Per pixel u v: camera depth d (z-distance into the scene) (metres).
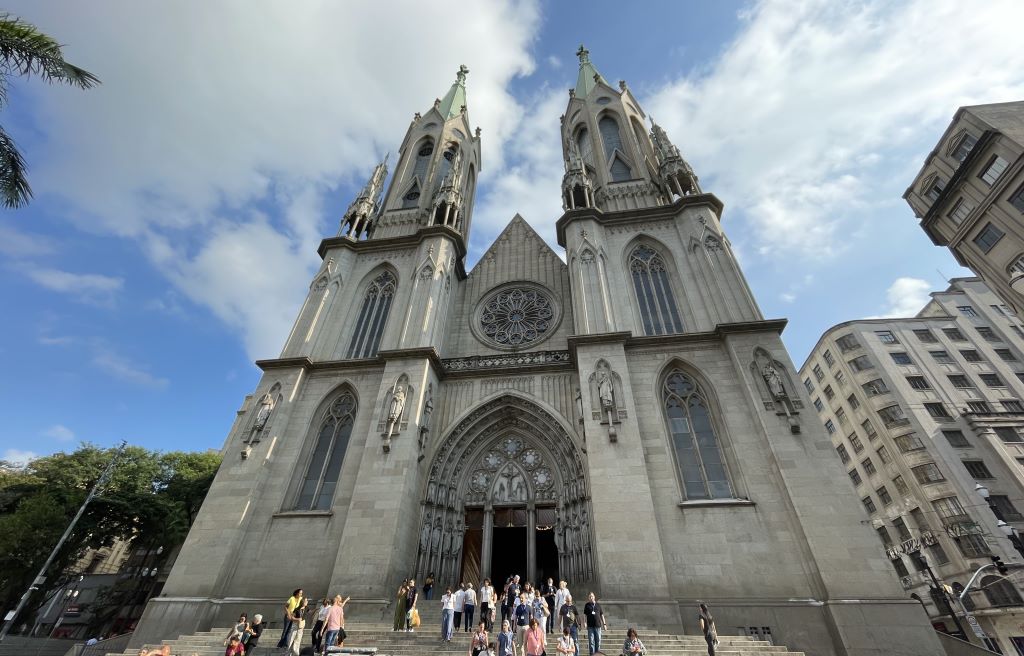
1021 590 38.41
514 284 35.84
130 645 19.02
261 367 28.61
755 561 19.28
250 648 14.70
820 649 17.02
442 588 22.95
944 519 45.41
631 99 47.22
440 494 25.28
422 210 40.00
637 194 36.53
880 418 54.59
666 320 28.50
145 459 46.38
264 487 24.36
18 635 31.92
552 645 15.46
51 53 13.30
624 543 19.62
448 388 28.83
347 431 26.92
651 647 15.55
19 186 14.24
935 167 42.16
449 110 50.69
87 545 37.38
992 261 38.06
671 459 22.55
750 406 22.98
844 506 19.34
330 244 36.25
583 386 24.61
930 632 16.30
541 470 26.34
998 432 48.56
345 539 21.22
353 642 16.33
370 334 31.81
